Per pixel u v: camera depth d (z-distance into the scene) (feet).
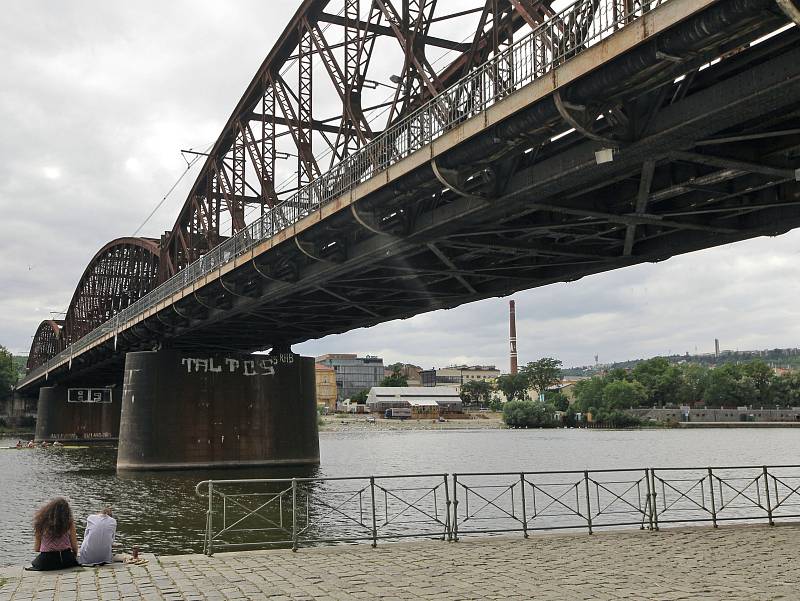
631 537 50.65
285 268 113.91
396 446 307.37
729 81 47.78
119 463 166.81
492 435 442.50
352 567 41.09
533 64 55.42
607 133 54.65
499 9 70.85
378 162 78.89
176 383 164.55
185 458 162.81
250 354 171.12
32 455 240.12
